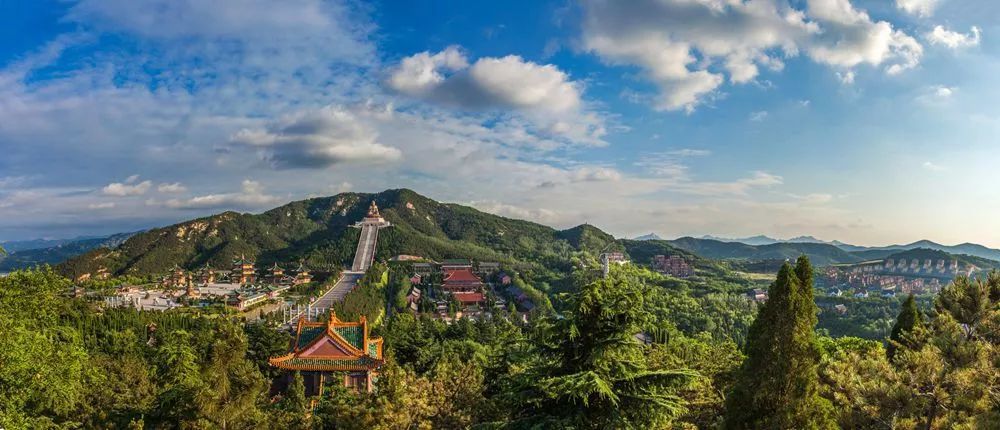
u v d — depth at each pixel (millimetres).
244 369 41875
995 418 29438
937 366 32875
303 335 70125
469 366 55188
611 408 26672
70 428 45406
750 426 30219
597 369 26125
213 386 39844
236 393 40719
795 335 29250
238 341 42094
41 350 37531
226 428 40000
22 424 35688
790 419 28766
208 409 38781
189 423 39281
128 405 51094
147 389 58594
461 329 127062
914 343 43812
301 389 60406
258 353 96375
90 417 46000
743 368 31344
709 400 51281
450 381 50812
